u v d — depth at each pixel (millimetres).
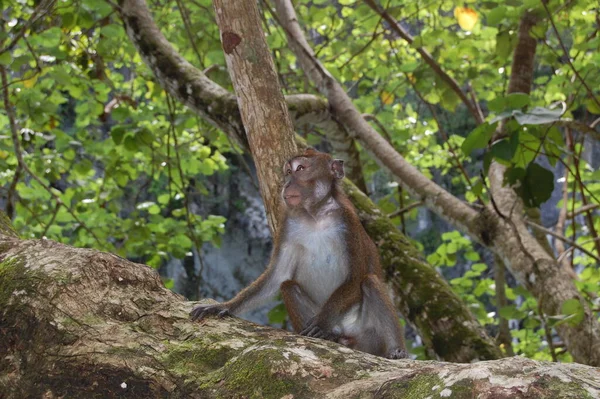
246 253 28781
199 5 10922
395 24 11422
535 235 11781
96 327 3764
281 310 9516
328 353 3449
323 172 6164
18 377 3691
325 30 14289
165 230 13406
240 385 3279
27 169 10641
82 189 13539
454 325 7551
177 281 28266
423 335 7684
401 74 13453
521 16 9672
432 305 7727
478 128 6965
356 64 14523
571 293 7906
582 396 2570
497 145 7109
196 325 3873
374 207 8656
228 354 3576
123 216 24406
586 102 10984
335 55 13352
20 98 10898
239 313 5797
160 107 14914
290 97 10383
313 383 3195
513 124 7223
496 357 7270
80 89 12539
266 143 5648
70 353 3648
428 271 8055
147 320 3891
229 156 28469
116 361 3564
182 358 3588
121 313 3922
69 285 3902
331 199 6199
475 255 13328
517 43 9961
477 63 13859
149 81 13422
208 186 28281
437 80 11555
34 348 3729
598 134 8672
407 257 8172
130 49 12625
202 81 9117
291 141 5727
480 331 7562
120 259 4219
